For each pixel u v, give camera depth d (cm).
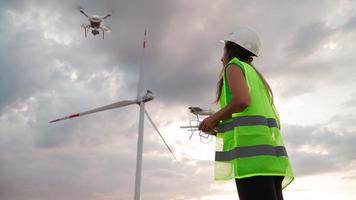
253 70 432
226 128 409
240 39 438
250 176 369
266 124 401
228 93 411
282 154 400
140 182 2878
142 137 2911
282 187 423
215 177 404
